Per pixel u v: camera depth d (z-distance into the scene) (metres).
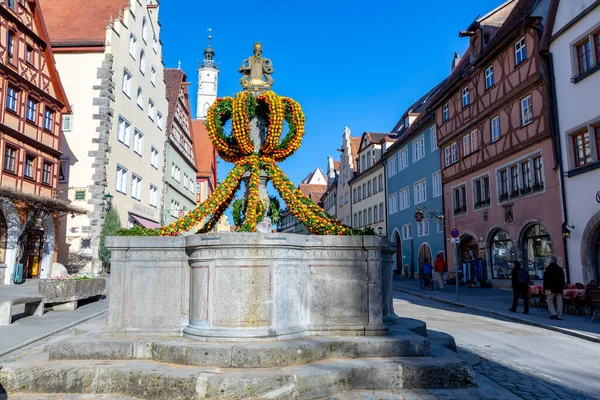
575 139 17.34
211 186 60.25
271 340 6.00
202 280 6.29
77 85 26.53
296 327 6.40
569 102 17.45
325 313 6.64
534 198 19.55
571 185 17.28
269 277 6.18
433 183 30.67
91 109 26.30
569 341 9.53
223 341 5.92
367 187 45.34
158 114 36.75
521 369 6.82
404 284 27.42
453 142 27.58
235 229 8.34
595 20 16.12
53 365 5.57
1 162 20.14
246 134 8.23
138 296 6.61
